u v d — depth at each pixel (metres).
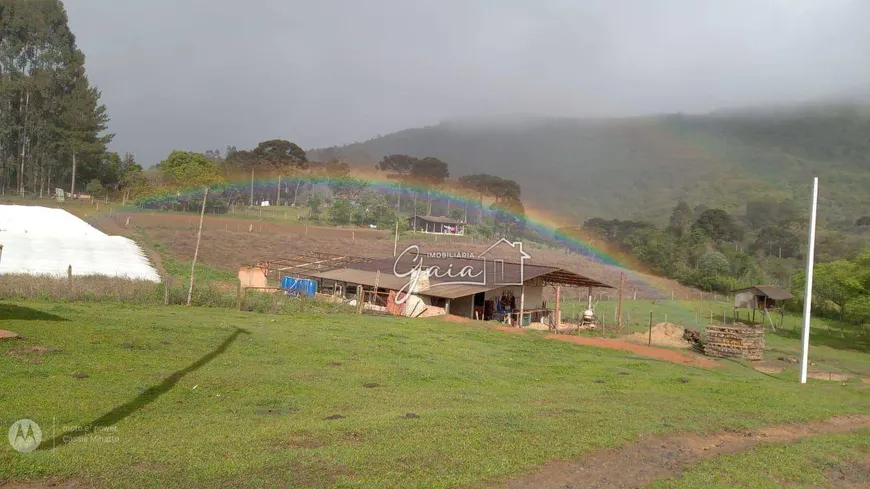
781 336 41.28
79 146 91.50
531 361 20.25
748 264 78.25
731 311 54.97
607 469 8.69
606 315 45.41
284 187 130.38
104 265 38.09
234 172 124.38
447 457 8.27
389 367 16.19
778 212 138.12
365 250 68.56
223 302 26.78
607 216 184.25
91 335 15.17
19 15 93.69
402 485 7.12
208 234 66.44
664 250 85.06
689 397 15.41
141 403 10.20
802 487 8.81
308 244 68.44
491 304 35.50
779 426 12.70
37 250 40.22
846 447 11.37
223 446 8.03
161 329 17.64
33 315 17.14
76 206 78.12
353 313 30.23
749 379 20.80
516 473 8.02
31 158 92.31
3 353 12.20
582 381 17.27
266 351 16.70
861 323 41.78
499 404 12.58
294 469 7.28
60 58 96.62
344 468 7.48
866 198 160.75
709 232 98.69
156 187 87.50
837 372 25.77
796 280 52.19
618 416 11.82
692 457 9.73
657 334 33.53
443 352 20.09
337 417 10.38
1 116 91.50
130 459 7.21
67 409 9.27
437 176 159.62
